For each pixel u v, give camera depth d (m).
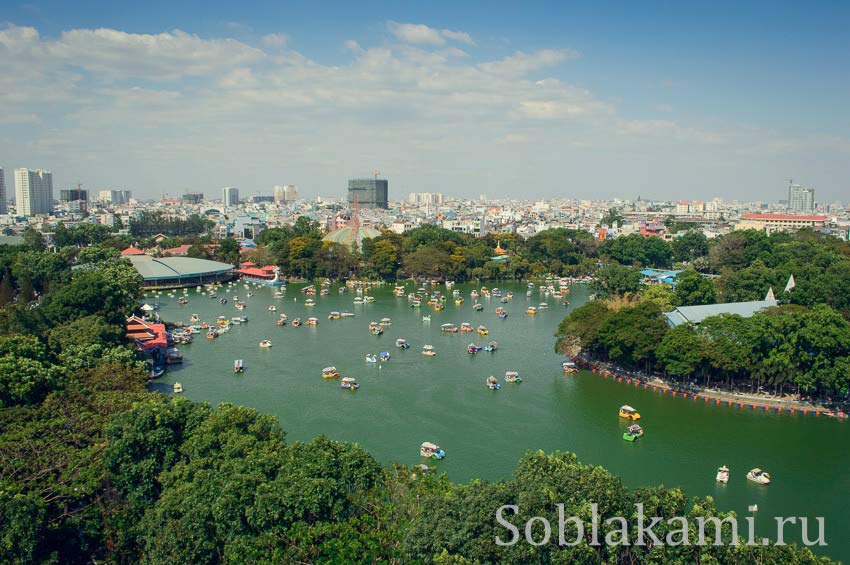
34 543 81.56
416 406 170.38
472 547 76.06
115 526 94.94
